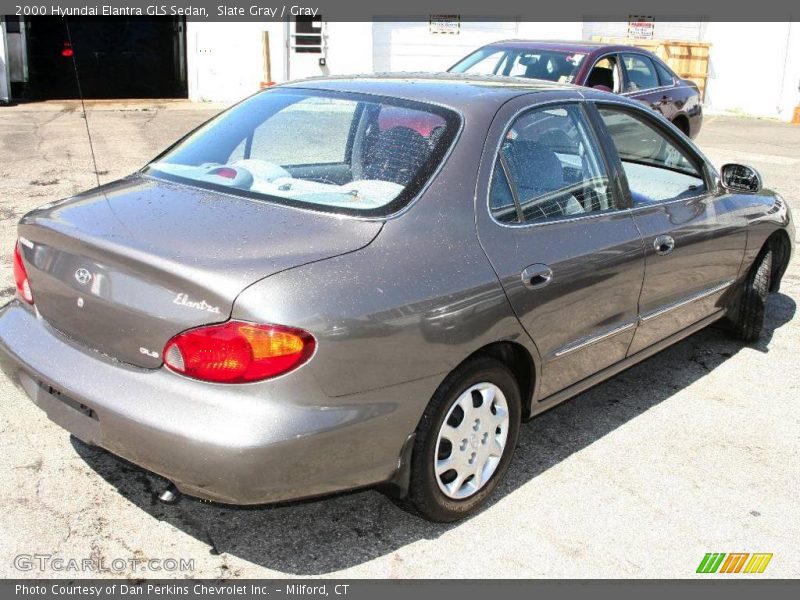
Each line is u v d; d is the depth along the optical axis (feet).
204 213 9.75
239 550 10.06
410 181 10.07
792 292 20.59
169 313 8.57
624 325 12.68
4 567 9.48
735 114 57.52
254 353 8.30
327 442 8.66
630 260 12.29
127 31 49.55
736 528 10.98
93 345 9.37
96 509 10.61
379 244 9.36
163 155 12.12
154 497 10.94
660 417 13.94
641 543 10.57
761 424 13.84
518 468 12.15
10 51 46.60
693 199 14.34
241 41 48.83
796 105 55.26
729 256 15.16
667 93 31.40
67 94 49.42
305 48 49.52
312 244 9.12
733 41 56.70
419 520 10.81
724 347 17.07
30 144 34.32
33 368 9.57
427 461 9.83
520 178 11.02
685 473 12.23
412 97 11.41
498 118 11.02
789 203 28.81
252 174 10.72
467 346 9.78
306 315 8.46
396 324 9.03
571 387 12.17
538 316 10.77
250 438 8.26
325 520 10.73
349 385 8.79
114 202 10.33
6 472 11.21
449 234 9.91
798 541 10.78
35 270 9.96
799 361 16.46
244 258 8.73
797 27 54.85
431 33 51.80
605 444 12.96
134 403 8.66
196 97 49.52
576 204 11.83
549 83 13.19
